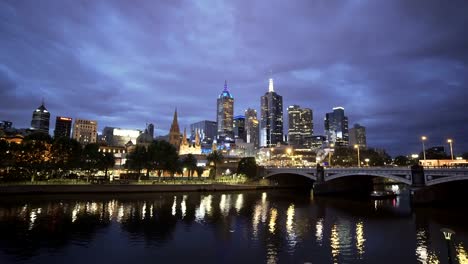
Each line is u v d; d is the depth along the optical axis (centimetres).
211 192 12800
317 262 3822
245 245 4531
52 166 10981
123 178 14525
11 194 8994
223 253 4122
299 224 6203
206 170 18175
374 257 4066
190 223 6022
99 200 8919
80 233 4969
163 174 16400
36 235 4753
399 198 11775
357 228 5888
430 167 10012
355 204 9788
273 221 6475
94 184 10450
